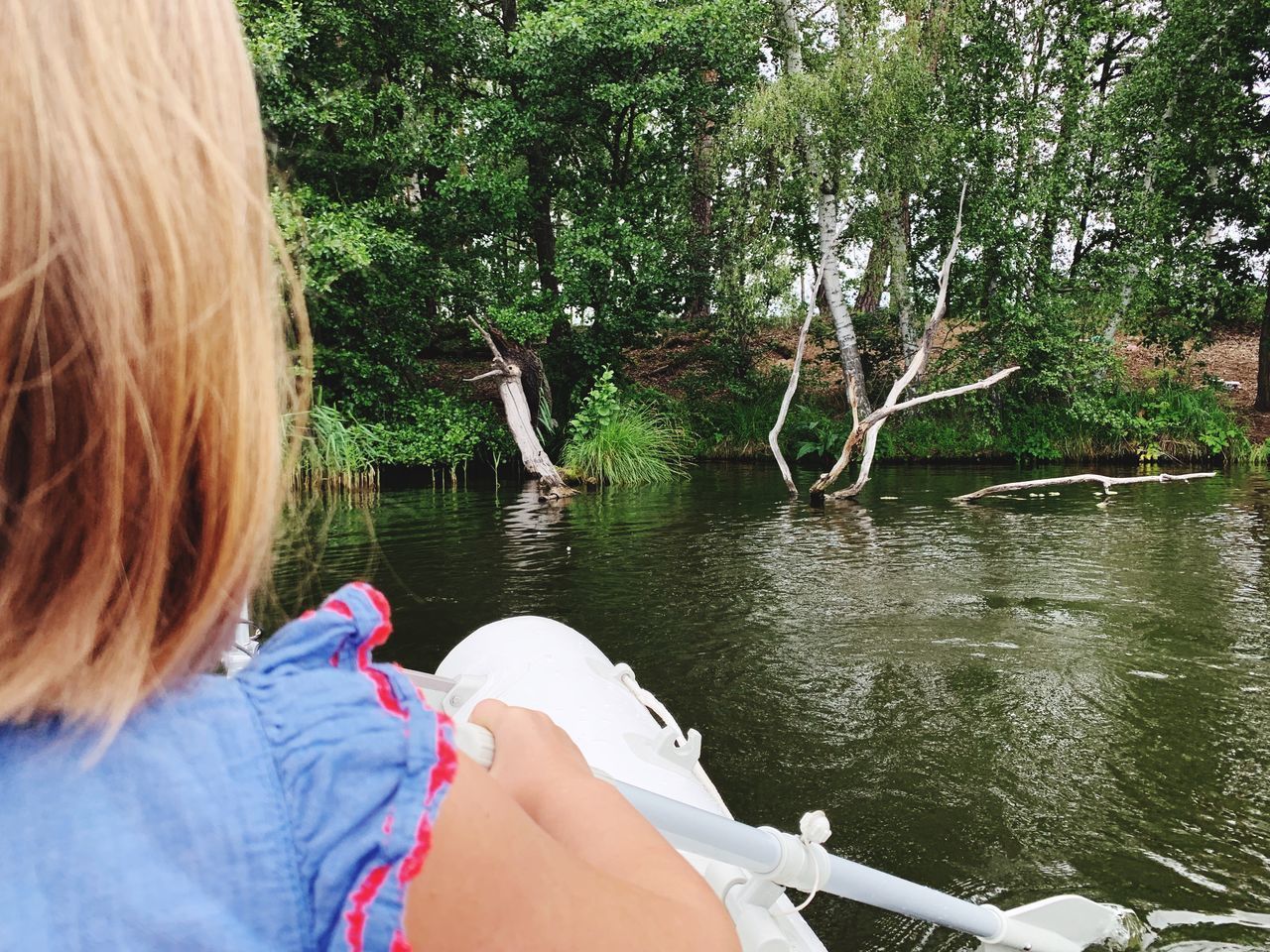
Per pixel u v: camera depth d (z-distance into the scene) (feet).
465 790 1.13
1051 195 41.37
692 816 3.65
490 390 50.08
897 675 13.12
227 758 1.06
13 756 1.01
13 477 0.94
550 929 1.16
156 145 0.98
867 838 8.61
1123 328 47.80
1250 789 9.54
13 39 0.93
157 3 1.05
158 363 0.96
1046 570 19.80
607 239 43.98
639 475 39.60
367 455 38.55
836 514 28.78
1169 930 7.20
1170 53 42.47
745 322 50.11
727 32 40.96
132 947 0.97
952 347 46.93
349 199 41.39
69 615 0.97
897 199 42.88
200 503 1.04
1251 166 45.24
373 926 1.04
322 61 39.58
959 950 6.95
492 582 18.95
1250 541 22.88
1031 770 10.05
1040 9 41.16
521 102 43.45
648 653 14.24
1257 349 60.75
